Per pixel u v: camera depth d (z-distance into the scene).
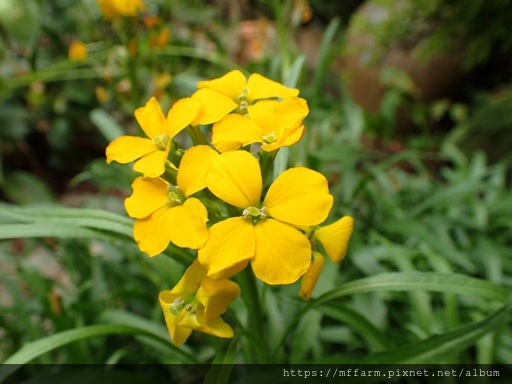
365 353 0.16
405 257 0.17
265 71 0.27
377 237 0.18
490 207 0.21
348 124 0.27
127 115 0.34
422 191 0.24
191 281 0.10
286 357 0.16
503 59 0.38
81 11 0.28
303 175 0.10
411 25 0.36
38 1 0.26
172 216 0.10
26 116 0.35
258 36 0.36
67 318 0.16
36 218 0.12
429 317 0.15
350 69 0.41
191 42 0.34
